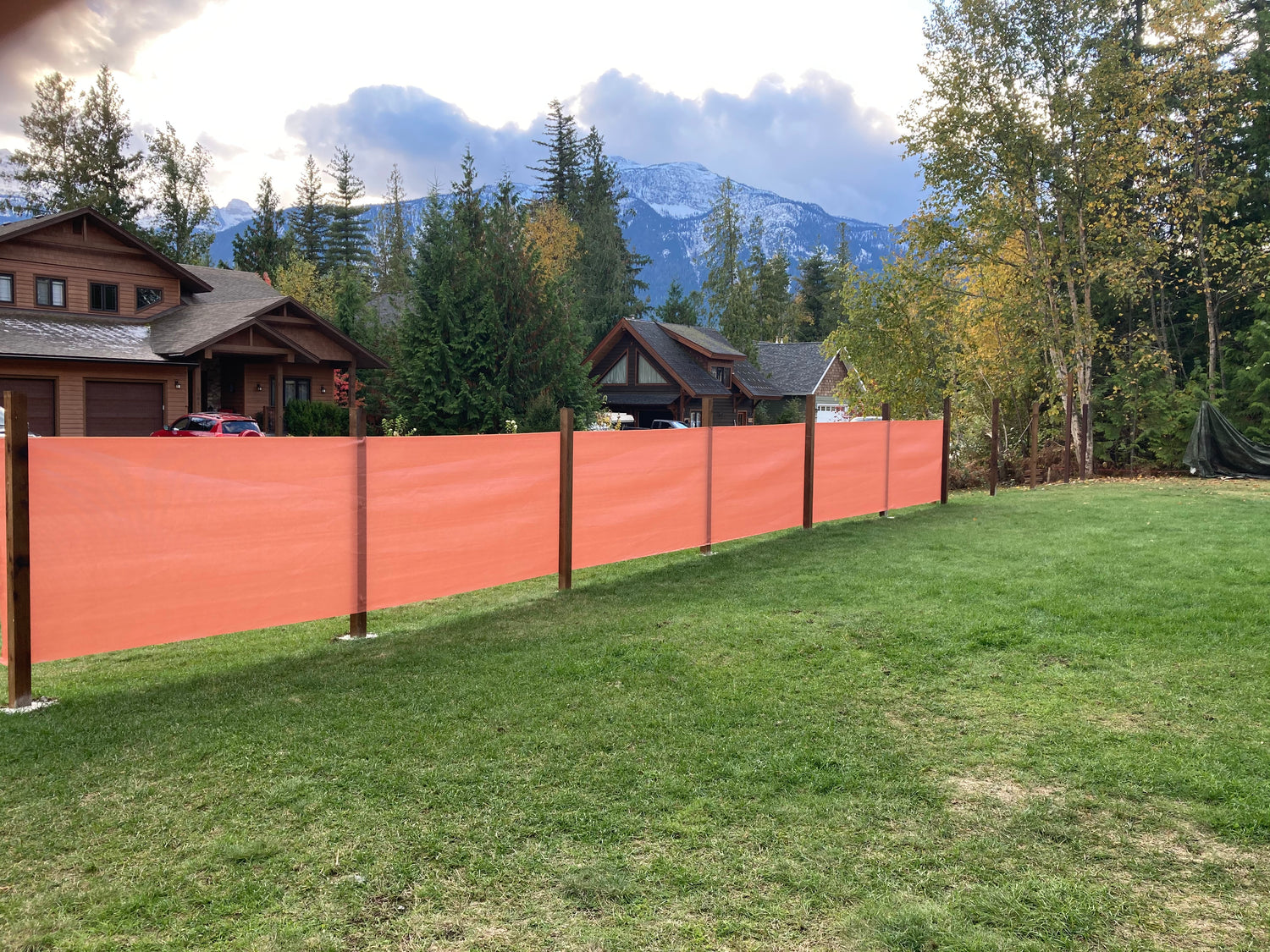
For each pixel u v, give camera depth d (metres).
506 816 3.82
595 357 48.28
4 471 5.26
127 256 30.39
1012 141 22.84
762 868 3.39
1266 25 24.23
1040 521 13.06
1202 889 3.24
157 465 5.69
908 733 4.81
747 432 11.26
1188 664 5.86
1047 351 25.27
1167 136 22.36
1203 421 22.11
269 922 3.01
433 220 30.34
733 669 5.96
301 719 5.03
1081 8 21.94
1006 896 3.18
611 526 9.30
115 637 5.55
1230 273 24.39
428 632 7.20
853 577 8.98
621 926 3.02
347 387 38.19
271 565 6.32
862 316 25.84
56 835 3.64
